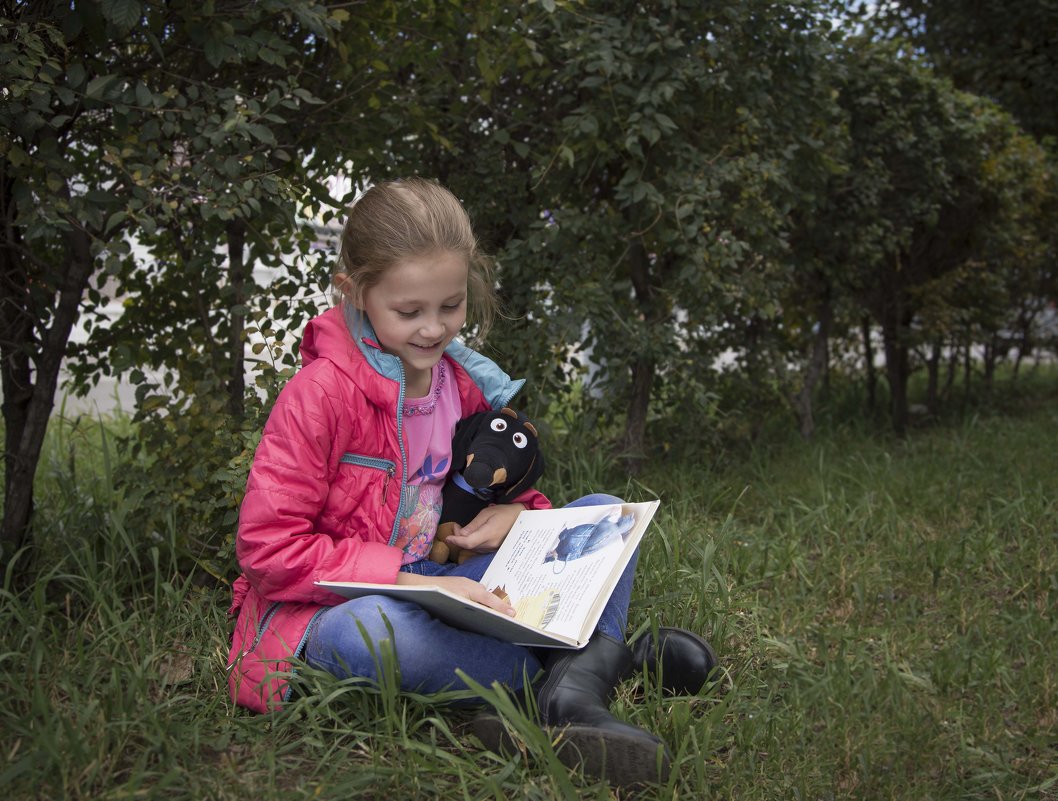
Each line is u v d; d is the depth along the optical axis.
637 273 4.43
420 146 4.05
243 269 3.11
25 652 2.22
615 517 2.15
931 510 4.09
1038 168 6.70
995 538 3.63
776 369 5.19
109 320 3.25
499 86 4.08
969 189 6.27
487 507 2.36
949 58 7.91
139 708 1.98
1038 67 7.64
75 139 2.75
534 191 4.08
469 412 2.41
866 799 1.95
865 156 5.49
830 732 2.16
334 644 1.98
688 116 4.05
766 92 4.18
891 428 6.44
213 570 2.68
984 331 7.25
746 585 3.08
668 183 3.82
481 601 1.99
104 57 2.70
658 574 2.84
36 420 2.75
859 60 5.42
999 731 2.30
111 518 2.73
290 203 2.73
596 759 1.80
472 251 2.07
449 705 2.07
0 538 2.77
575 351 4.11
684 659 2.23
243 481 2.63
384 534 2.15
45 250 2.95
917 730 2.19
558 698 1.91
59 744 1.76
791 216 5.35
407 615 1.96
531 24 3.49
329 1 2.95
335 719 1.96
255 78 2.99
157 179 2.53
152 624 2.37
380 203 2.02
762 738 2.12
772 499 4.18
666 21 3.81
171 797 1.71
